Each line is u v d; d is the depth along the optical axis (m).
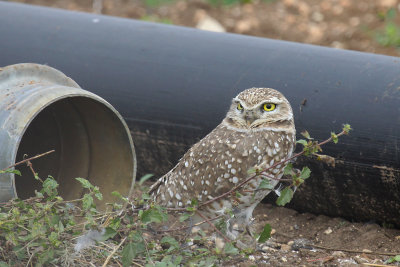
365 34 18.92
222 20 20.09
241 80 10.69
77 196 9.89
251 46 11.11
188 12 20.72
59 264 8.20
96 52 11.45
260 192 9.20
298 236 10.17
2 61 11.64
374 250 9.58
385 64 10.38
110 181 9.72
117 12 20.56
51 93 8.66
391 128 9.73
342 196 10.30
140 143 11.29
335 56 10.68
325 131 10.09
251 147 9.10
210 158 9.20
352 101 10.05
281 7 21.39
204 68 10.94
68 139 10.26
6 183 8.23
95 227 7.84
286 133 9.30
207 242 9.04
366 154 9.86
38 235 7.57
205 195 9.21
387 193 9.92
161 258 8.52
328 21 20.09
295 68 10.59
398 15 20.02
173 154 11.18
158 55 11.22
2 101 8.69
